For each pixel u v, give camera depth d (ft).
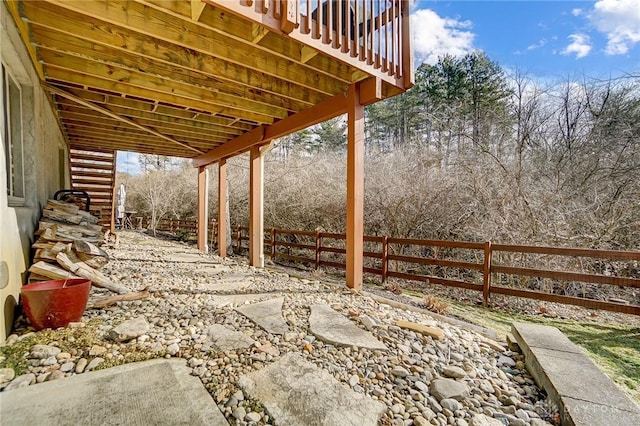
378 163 27.30
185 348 6.73
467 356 7.36
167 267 17.08
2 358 5.76
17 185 9.34
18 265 7.68
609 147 18.53
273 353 6.77
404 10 11.92
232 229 32.55
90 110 15.47
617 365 7.85
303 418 4.75
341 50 9.95
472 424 5.06
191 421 4.49
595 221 15.20
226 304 10.12
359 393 5.54
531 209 15.84
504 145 22.24
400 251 21.02
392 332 8.13
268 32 8.92
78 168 25.89
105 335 6.97
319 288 12.68
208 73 10.79
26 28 8.16
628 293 14.74
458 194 19.90
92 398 4.88
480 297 14.92
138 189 51.93
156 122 16.93
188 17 7.95
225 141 21.93
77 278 8.46
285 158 38.55
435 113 28.27
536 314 12.35
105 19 7.77
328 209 26.94
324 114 13.41
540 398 5.98
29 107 9.64
